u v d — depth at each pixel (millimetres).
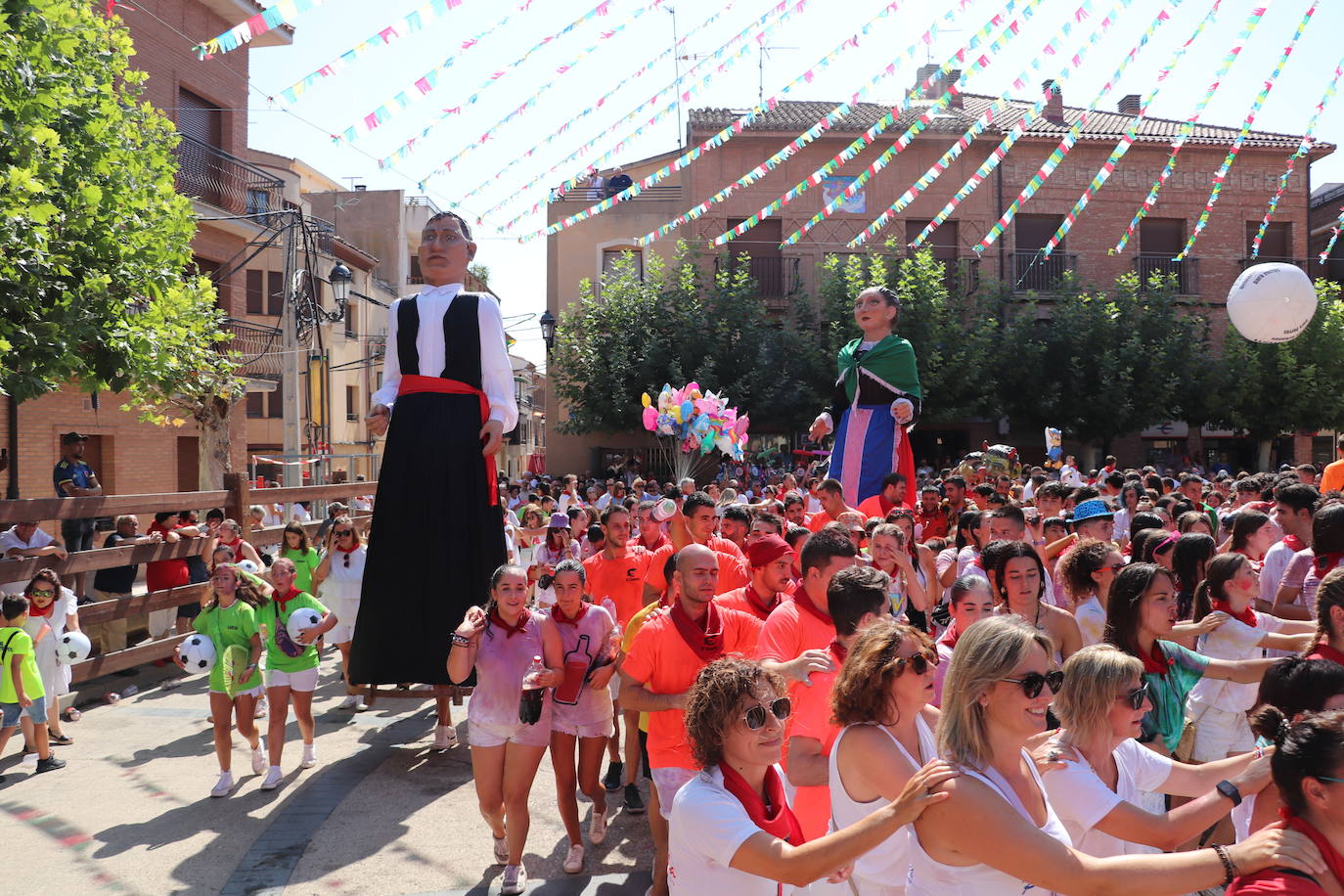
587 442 27797
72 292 9875
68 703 8781
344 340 29297
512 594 5383
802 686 3863
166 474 17578
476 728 5301
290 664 6906
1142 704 3068
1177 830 2826
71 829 5953
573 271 28625
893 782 2795
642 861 5426
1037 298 27469
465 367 7488
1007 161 27844
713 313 25281
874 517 7348
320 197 33594
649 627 4699
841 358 8789
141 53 16500
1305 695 3057
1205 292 28641
